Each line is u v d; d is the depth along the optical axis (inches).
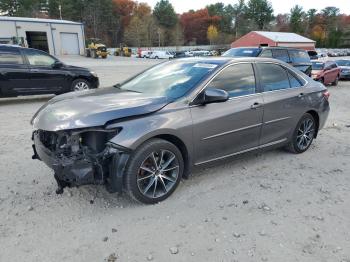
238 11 4512.8
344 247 119.1
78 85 422.0
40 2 3698.3
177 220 133.6
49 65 395.9
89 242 119.0
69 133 132.1
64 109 142.7
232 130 167.5
